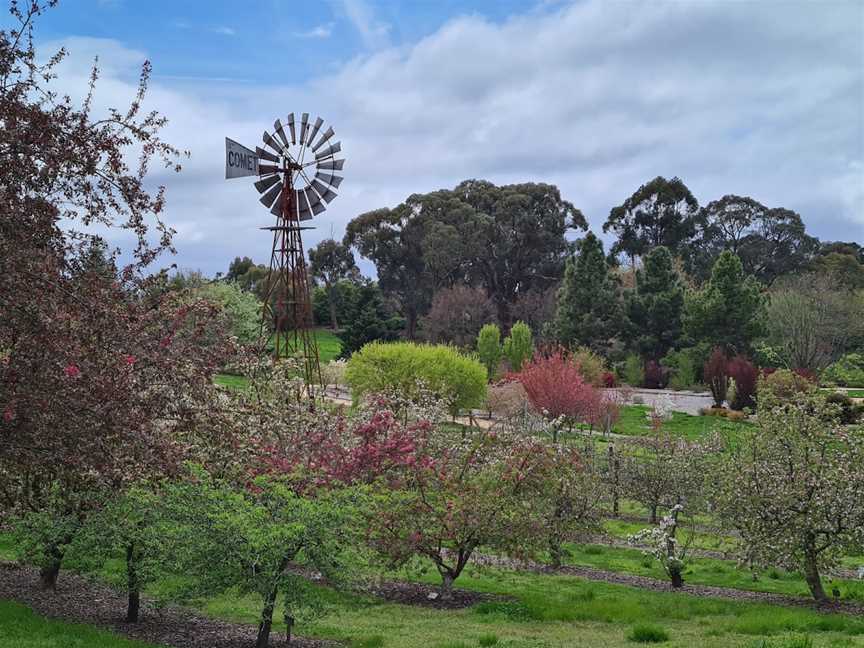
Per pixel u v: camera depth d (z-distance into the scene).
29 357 10.44
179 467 11.81
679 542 23.28
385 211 95.38
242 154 28.06
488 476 16.48
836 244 112.94
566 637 12.47
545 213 95.56
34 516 12.53
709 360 61.47
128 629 12.08
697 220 106.38
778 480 16.98
